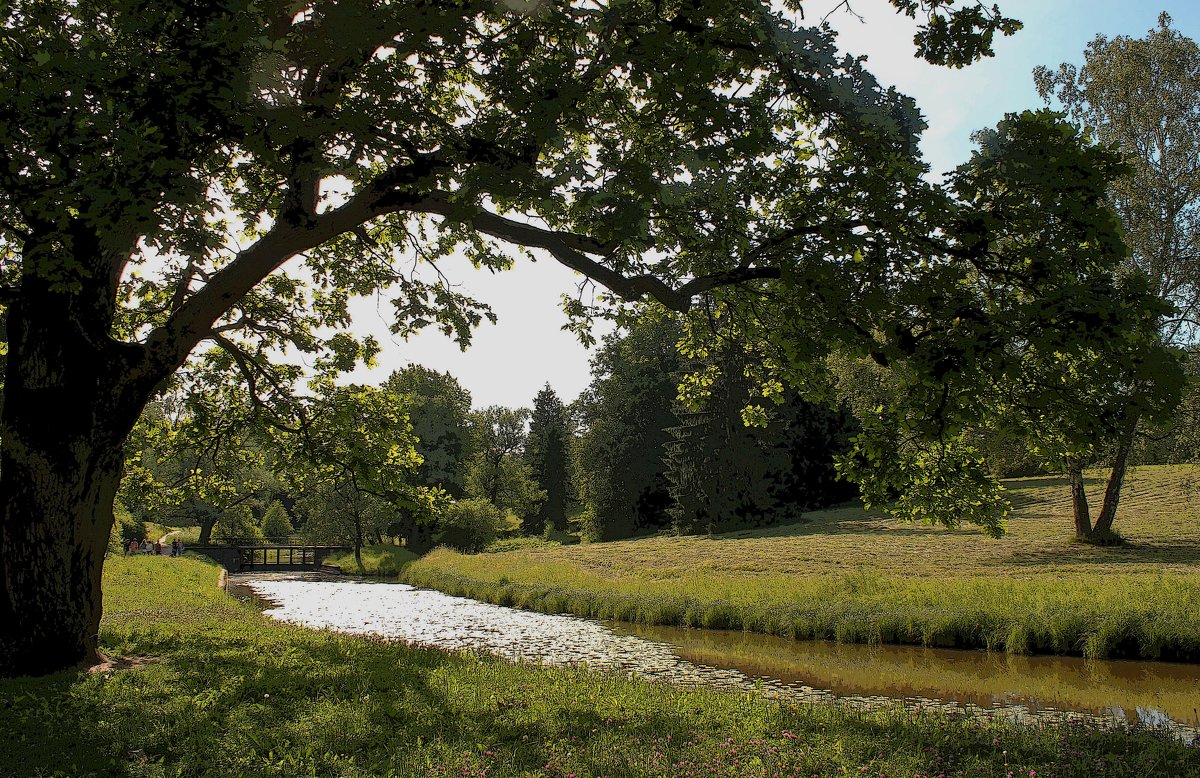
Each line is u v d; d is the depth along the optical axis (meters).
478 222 8.92
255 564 52.34
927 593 19.61
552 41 8.38
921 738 7.11
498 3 7.89
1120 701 12.20
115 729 6.46
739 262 8.82
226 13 6.70
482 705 7.87
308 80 8.70
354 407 13.81
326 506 48.62
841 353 7.93
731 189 8.49
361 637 14.12
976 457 9.55
